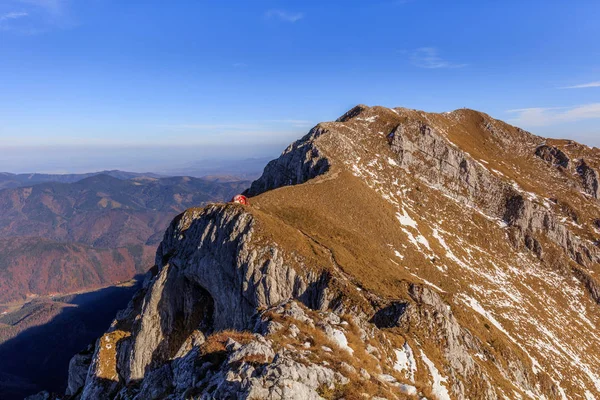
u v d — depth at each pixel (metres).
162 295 64.75
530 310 84.94
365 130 130.25
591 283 101.31
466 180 121.06
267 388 19.34
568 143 173.38
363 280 56.03
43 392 131.38
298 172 110.00
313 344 26.09
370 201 91.88
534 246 108.31
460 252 95.00
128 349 63.44
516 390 51.28
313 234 67.62
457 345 47.97
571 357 74.69
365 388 21.67
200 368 23.53
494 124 178.75
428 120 158.38
